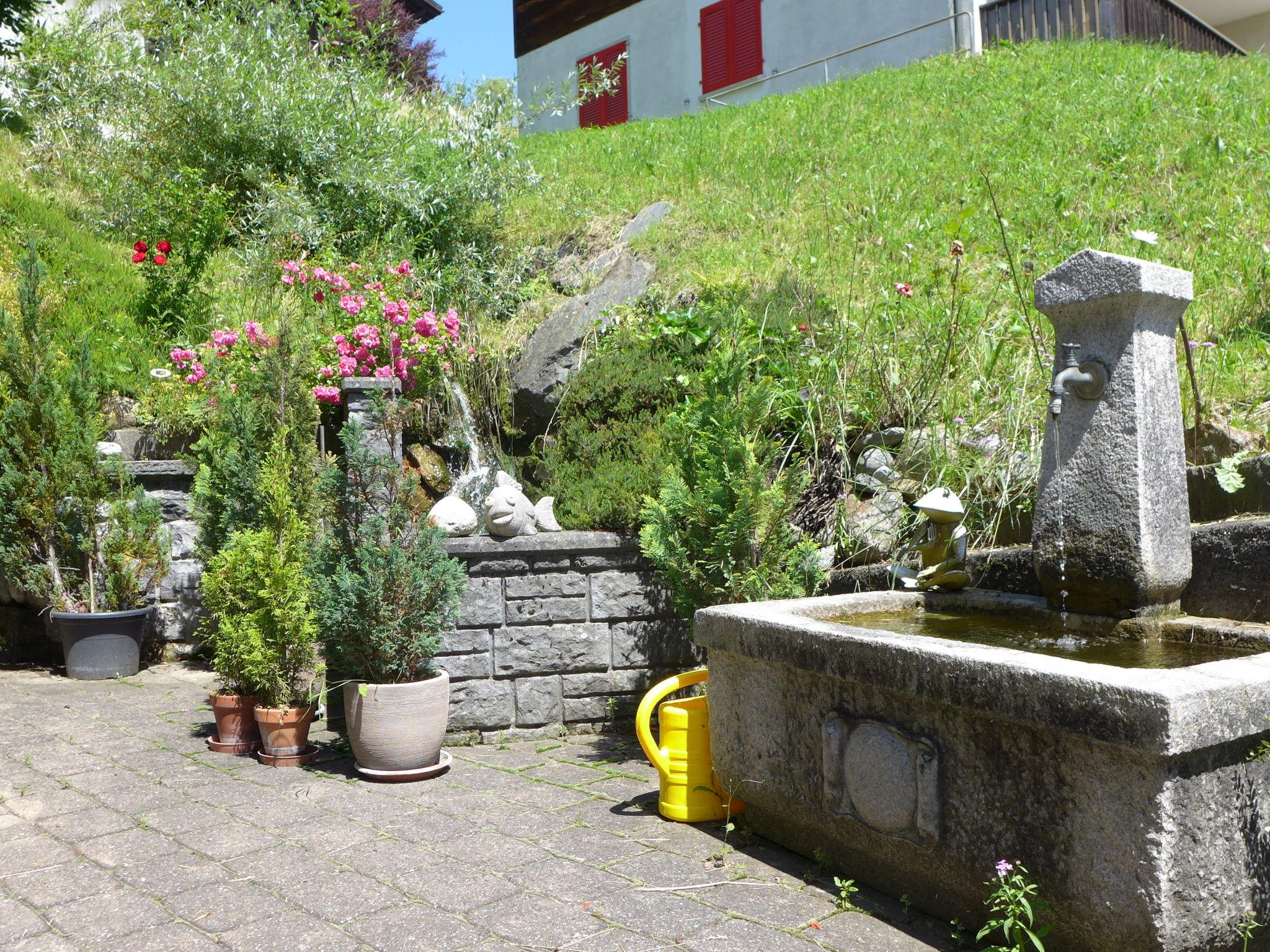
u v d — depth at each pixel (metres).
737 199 10.29
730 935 2.86
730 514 4.34
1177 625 3.28
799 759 3.36
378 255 9.75
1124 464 3.32
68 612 6.82
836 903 3.06
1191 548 3.57
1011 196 8.73
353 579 4.40
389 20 14.52
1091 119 10.29
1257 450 4.24
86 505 6.85
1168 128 9.51
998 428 5.20
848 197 9.67
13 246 9.98
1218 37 16.25
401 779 4.41
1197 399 4.44
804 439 5.67
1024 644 3.46
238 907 3.11
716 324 6.12
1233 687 2.32
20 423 6.80
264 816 3.97
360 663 4.49
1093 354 3.42
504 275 9.79
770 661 3.42
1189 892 2.29
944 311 6.21
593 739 5.07
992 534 4.89
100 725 5.52
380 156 10.74
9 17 12.98
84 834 3.78
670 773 3.88
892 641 2.93
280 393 5.36
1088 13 14.02
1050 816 2.51
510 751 4.91
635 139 14.03
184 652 7.45
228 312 9.34
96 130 11.90
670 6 19.09
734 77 18.14
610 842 3.65
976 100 11.80
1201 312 5.80
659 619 5.23
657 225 9.80
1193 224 7.26
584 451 5.84
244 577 4.90
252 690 4.96
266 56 11.19
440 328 8.19
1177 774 2.27
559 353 7.77
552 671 5.11
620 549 5.17
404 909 3.07
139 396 8.30
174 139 10.91
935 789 2.83
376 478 4.70
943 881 2.86
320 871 3.39
